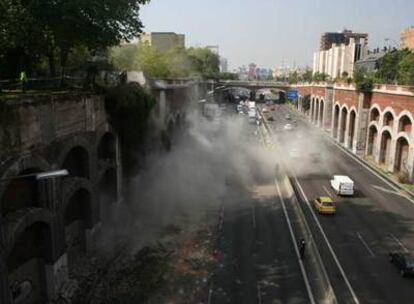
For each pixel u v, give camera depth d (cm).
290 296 3122
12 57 3741
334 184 5500
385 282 3222
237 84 16975
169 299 3088
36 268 2953
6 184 2412
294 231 4266
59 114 3019
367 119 7388
